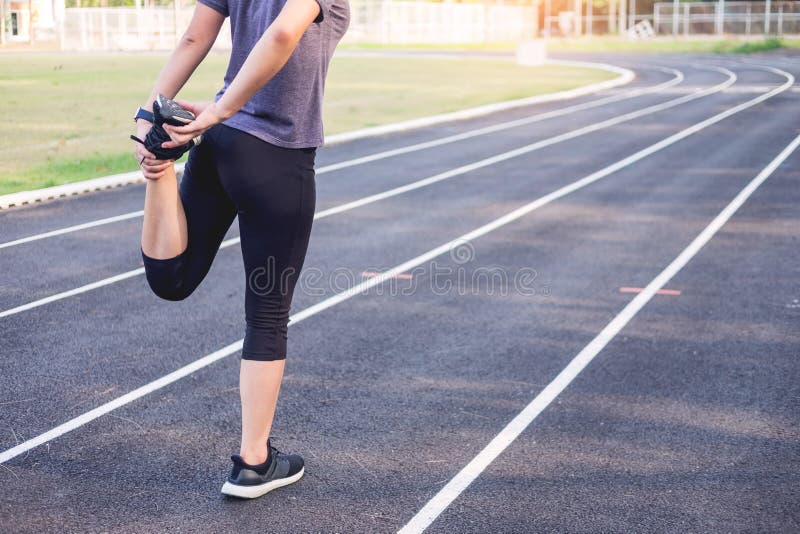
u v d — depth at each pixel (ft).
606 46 183.93
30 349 16.85
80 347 17.02
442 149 48.16
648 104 73.77
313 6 8.78
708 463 12.25
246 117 9.61
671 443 12.92
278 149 9.68
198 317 19.15
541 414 13.99
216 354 16.72
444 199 33.96
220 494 11.12
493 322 19.04
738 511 10.86
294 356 16.65
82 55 109.81
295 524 10.37
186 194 10.15
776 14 195.21
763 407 14.38
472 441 12.91
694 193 35.14
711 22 200.64
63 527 10.20
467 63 128.47
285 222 9.89
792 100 74.43
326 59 9.81
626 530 10.37
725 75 106.63
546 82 96.07
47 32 125.80
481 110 67.97
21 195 32.50
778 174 39.40
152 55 110.52
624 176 39.29
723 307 20.29
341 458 12.26
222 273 23.08
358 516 10.61
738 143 49.65
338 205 32.58
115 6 127.65
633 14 212.23
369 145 49.67
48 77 79.56
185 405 14.16
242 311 19.65
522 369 16.12
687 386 15.33
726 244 26.71
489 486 11.48
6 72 83.25
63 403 14.15
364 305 20.25
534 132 55.83
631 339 17.95
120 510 10.65
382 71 108.88
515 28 232.94
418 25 210.38
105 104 62.39
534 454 12.49
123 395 14.56
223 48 109.60
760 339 17.99
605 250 25.90
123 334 17.88
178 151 9.07
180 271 10.10
